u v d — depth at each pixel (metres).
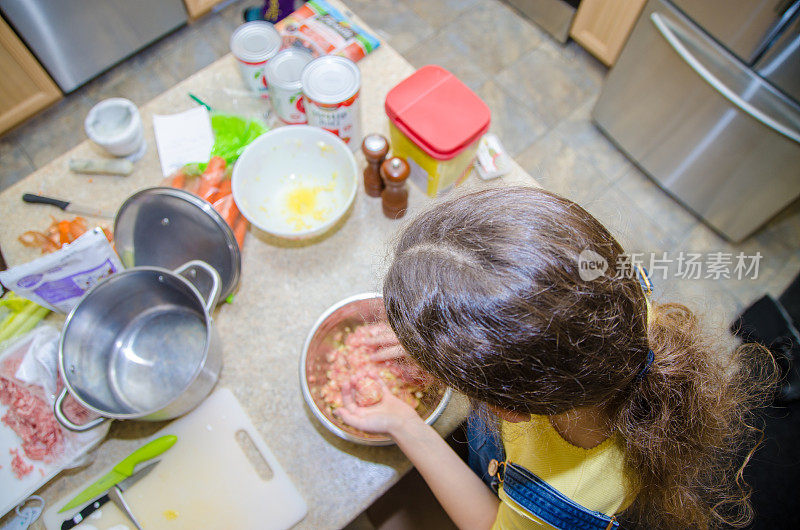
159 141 1.02
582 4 1.88
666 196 1.87
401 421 0.76
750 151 1.48
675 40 1.46
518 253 0.44
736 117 1.44
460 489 0.73
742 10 1.26
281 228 0.98
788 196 1.50
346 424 0.79
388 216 0.97
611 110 1.84
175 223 0.83
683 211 1.84
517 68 2.07
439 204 0.55
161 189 0.79
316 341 0.83
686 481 0.64
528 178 1.01
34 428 0.79
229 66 1.10
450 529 1.00
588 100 2.02
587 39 1.98
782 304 1.18
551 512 0.60
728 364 0.73
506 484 0.64
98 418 0.71
